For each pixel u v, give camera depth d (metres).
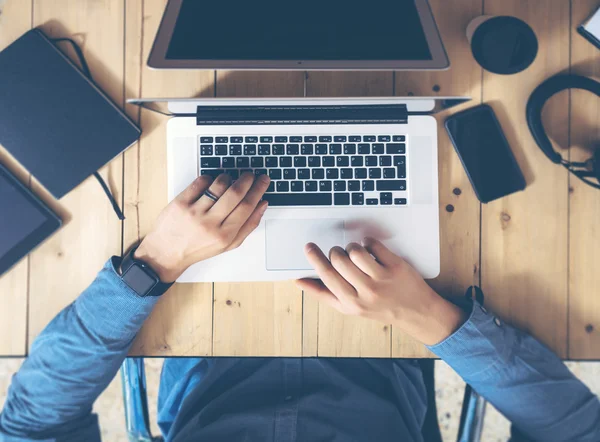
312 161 0.74
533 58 0.76
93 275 0.77
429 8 0.72
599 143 0.79
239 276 0.74
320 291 0.73
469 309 0.74
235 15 0.71
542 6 0.80
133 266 0.69
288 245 0.74
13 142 0.75
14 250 0.75
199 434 0.76
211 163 0.74
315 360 0.86
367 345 0.79
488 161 0.78
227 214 0.68
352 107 0.74
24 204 0.76
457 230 0.79
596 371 1.19
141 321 0.72
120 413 1.18
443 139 0.78
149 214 0.77
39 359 0.72
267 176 0.70
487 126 0.78
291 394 0.83
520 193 0.79
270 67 0.70
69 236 0.77
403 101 0.75
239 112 0.74
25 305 0.77
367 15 0.72
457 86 0.79
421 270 0.75
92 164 0.76
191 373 0.90
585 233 0.79
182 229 0.69
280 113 0.74
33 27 0.78
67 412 0.72
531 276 0.79
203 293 0.78
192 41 0.70
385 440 0.79
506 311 0.79
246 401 0.82
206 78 0.79
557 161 0.77
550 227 0.79
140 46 0.78
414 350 0.79
